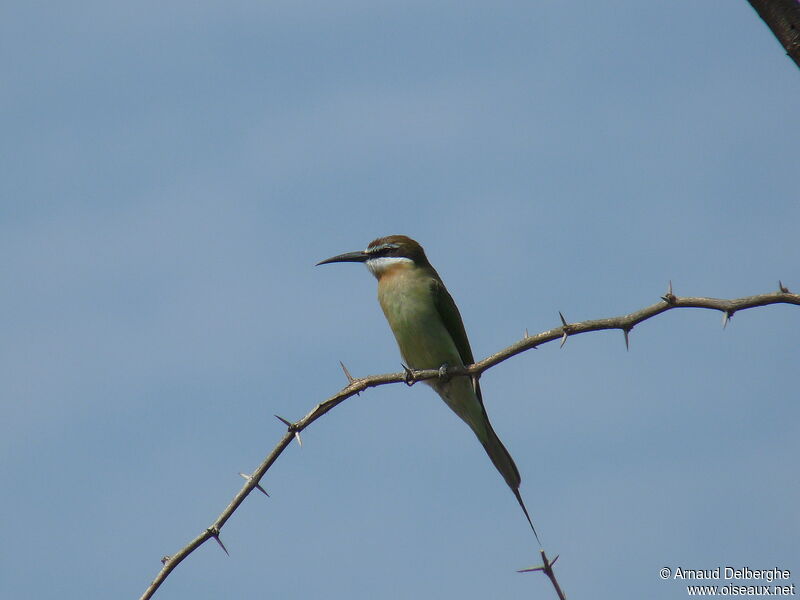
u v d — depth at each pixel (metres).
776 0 5.75
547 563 6.30
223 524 7.43
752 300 6.55
